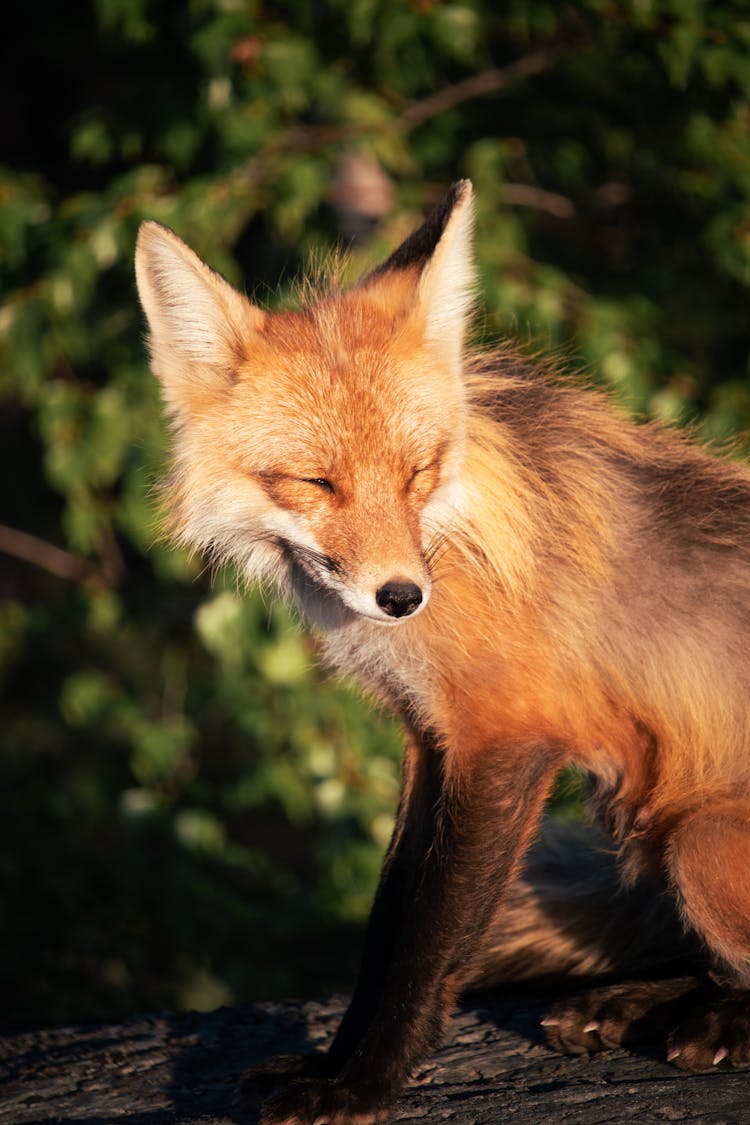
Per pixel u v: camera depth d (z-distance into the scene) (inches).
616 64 463.5
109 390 430.3
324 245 460.4
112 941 441.4
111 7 444.8
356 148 448.1
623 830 248.5
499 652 230.4
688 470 254.4
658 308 485.4
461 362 255.0
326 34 462.0
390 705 258.1
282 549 259.3
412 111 462.6
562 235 543.8
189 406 253.1
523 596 231.1
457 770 231.6
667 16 432.5
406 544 230.2
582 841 275.9
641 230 514.3
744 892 225.9
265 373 245.0
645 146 483.8
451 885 224.2
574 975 264.4
